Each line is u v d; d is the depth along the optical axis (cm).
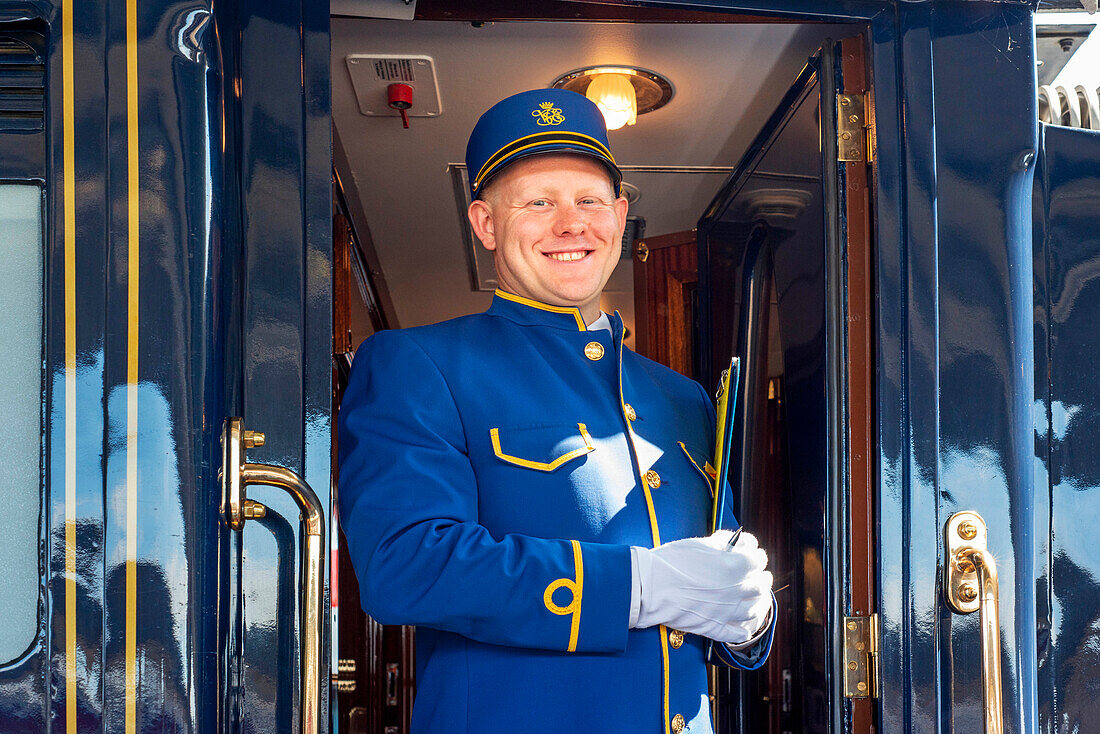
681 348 339
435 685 144
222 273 137
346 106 275
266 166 156
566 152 162
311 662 135
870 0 179
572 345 163
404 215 354
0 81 133
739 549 139
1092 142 196
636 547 137
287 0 160
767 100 273
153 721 122
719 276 275
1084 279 193
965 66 179
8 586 127
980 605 161
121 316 128
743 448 240
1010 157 178
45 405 128
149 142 130
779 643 227
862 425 178
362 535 136
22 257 132
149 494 125
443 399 148
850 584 175
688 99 273
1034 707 171
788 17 182
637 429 158
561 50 247
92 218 129
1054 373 191
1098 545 188
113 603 123
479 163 169
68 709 122
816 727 187
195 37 133
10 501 128
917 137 177
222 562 135
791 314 209
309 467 152
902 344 175
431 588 130
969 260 176
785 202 215
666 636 145
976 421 173
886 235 177
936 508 171
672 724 143
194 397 128
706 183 329
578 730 138
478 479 147
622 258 406
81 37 131
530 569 131
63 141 130
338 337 262
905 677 170
